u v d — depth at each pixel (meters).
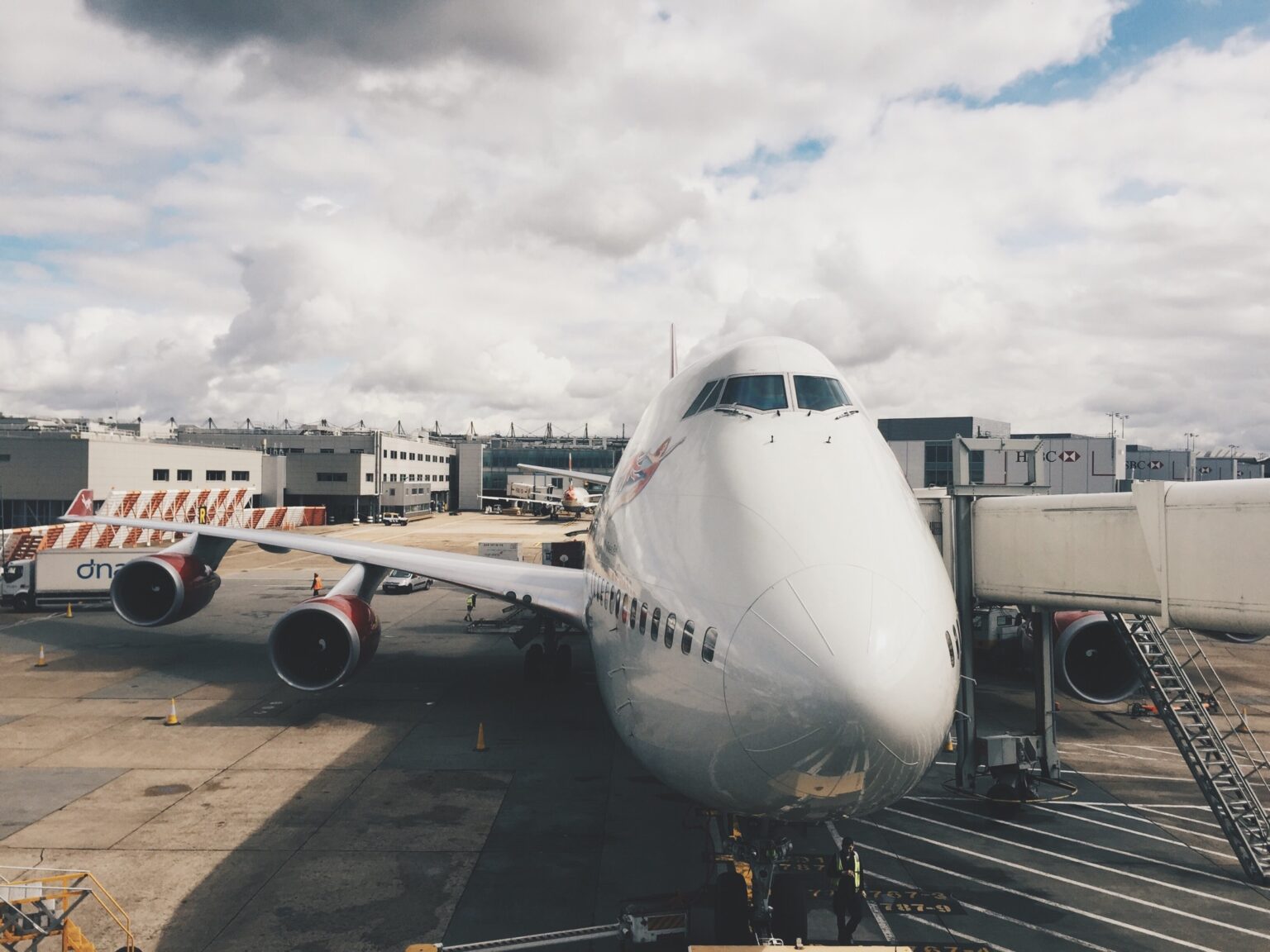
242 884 10.24
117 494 57.44
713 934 8.62
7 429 88.62
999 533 13.61
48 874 10.44
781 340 10.41
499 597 15.93
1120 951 9.10
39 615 31.41
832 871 9.45
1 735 16.50
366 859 10.98
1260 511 9.60
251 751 15.58
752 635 6.72
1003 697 20.69
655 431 10.80
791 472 8.16
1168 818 13.01
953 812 13.23
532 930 9.16
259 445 121.12
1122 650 15.91
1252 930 9.60
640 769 14.61
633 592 8.68
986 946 9.16
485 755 15.38
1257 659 25.72
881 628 6.50
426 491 121.06
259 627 29.05
